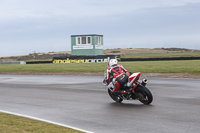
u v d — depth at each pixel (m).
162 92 15.73
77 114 10.41
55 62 61.56
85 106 12.04
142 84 11.95
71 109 11.41
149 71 31.61
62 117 9.95
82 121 9.27
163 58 59.66
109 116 9.95
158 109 10.88
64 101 13.51
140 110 10.80
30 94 16.38
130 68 36.06
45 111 11.11
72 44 66.12
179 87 17.84
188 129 7.92
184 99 13.15
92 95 15.32
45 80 25.52
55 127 8.46
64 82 23.12
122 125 8.59
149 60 60.38
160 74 28.28
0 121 9.43
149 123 8.73
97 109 11.30
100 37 66.12
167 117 9.48
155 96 14.28
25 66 51.53
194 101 12.54
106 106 11.92
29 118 9.88
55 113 10.68
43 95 15.81
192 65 38.25
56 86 20.31
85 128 8.34
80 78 26.53
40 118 9.84
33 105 12.56
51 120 9.52
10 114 10.63
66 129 8.20
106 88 18.38
